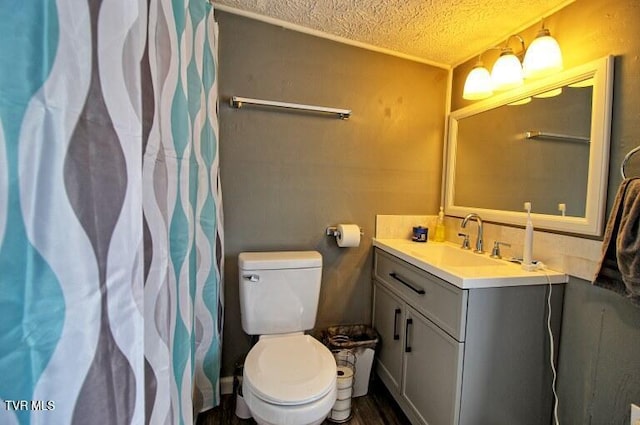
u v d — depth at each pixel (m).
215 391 1.47
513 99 1.50
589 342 1.15
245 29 1.59
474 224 1.72
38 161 0.39
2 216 0.37
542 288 1.21
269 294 1.51
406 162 1.93
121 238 0.46
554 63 1.23
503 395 1.19
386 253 1.74
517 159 1.48
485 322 1.15
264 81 1.64
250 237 1.69
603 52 1.12
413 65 1.90
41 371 0.40
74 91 0.41
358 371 1.67
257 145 1.66
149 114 0.62
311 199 1.77
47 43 0.39
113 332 0.46
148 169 0.62
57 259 0.40
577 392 1.19
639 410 1.00
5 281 0.37
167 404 0.65
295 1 1.43
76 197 0.42
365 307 1.91
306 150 1.74
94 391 0.44
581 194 1.18
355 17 1.52
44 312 0.40
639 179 0.96
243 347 1.70
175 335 0.80
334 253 1.83
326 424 1.49
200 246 1.32
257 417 1.08
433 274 1.29
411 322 1.46
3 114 0.37
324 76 1.73
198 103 1.11
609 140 1.09
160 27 0.71
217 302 1.46
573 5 1.23
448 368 1.18
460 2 1.35
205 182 1.30
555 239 1.28
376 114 1.85
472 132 1.78
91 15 0.43
